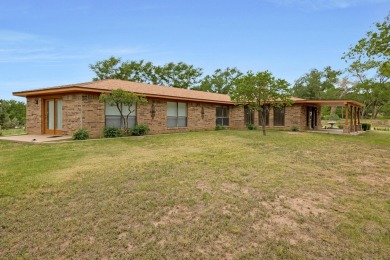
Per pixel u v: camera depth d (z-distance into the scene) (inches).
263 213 164.2
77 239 132.6
